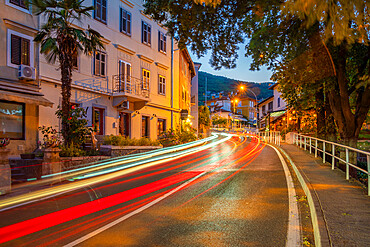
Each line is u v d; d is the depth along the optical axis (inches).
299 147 799.7
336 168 383.2
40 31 534.9
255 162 530.3
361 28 142.9
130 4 863.7
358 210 191.8
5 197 291.0
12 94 474.6
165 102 1077.8
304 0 132.0
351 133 410.6
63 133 509.4
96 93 724.0
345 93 394.6
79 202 266.7
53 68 601.9
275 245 162.6
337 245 137.1
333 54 364.2
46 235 181.5
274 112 1620.3
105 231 188.2
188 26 369.7
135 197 282.0
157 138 1024.2
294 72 374.9
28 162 400.2
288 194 280.8
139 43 910.4
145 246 163.8
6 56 513.0
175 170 455.8
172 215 222.1
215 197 275.4
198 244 165.8
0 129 502.3
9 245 165.8
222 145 1056.2
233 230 187.3
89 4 704.4
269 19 330.3
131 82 861.2
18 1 540.1
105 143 658.8
